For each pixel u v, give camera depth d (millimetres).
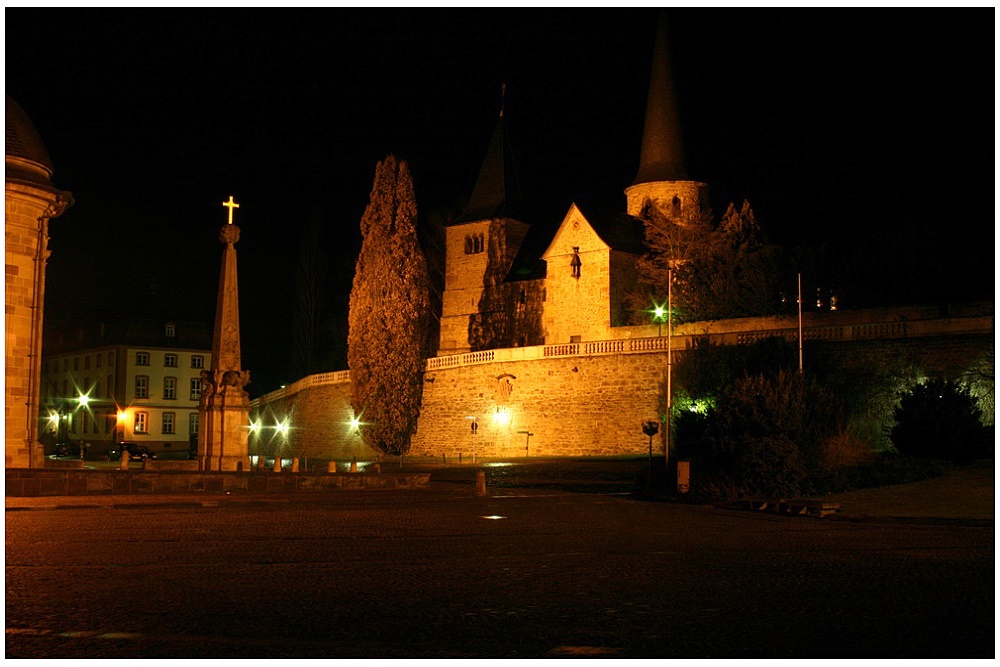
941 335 45156
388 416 64500
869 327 47688
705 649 9242
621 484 41594
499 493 36219
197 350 98188
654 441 53469
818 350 49000
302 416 75938
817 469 32062
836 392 47750
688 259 67125
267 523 22547
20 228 34906
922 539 19391
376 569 14625
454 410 64125
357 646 9359
